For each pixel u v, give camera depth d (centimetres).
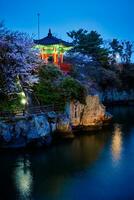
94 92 5312
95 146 3803
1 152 3344
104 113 5106
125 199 2306
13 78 3850
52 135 3900
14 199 2288
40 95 4206
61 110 4234
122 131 4797
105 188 2491
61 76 4712
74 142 3997
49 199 2286
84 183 2598
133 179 2686
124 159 3272
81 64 7088
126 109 7706
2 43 3706
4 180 2634
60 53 5800
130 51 10100
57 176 2719
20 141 3459
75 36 7938
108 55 8619
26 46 4084
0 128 3359
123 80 9300
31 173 2794
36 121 3594
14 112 3659
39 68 4484
